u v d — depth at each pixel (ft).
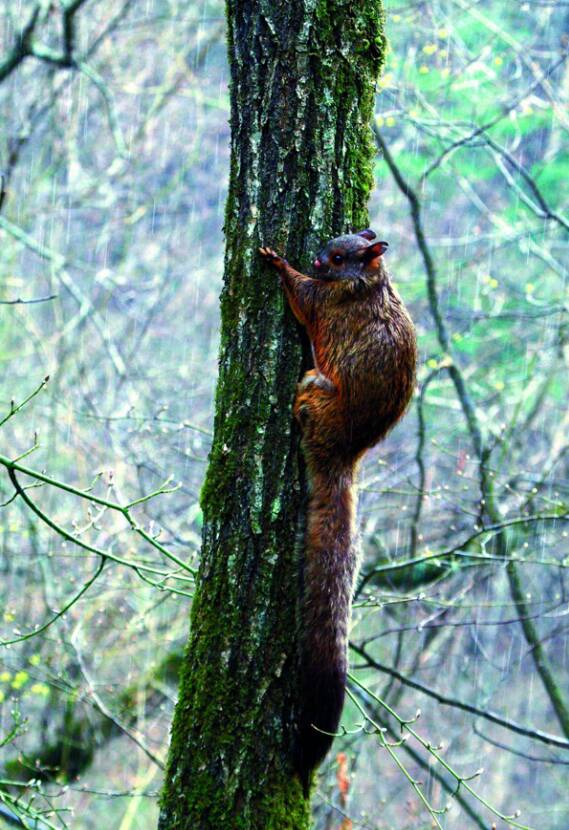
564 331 45.19
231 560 19.12
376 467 46.39
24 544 47.62
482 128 39.27
